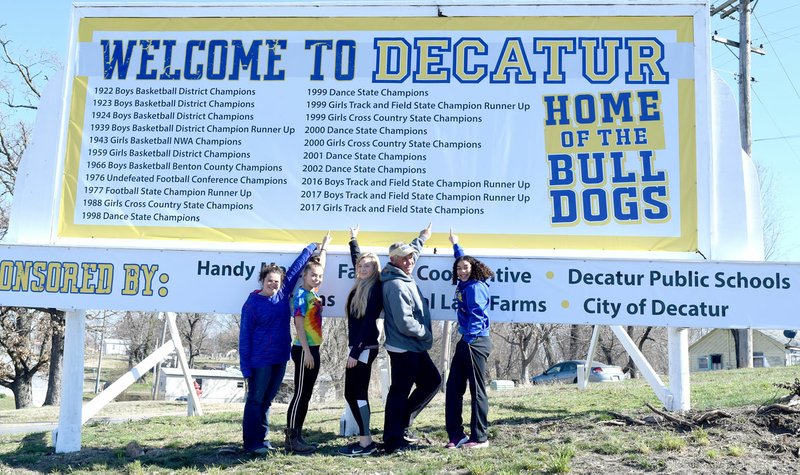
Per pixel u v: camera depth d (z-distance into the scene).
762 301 7.20
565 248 7.65
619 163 7.70
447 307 7.44
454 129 7.84
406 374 6.65
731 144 7.69
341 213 7.82
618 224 7.63
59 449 7.30
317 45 8.06
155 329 52.62
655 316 7.28
